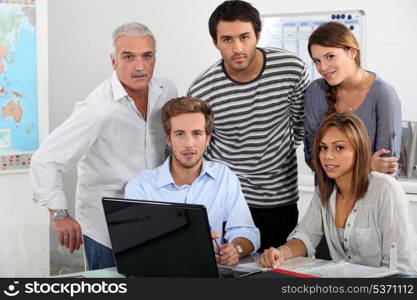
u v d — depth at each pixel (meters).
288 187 2.68
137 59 2.35
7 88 2.98
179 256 1.72
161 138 2.59
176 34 4.31
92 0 4.53
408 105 3.84
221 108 2.56
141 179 2.23
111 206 1.83
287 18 4.05
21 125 3.05
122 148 2.48
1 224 3.04
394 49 3.84
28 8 3.03
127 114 2.45
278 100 2.53
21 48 3.02
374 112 2.39
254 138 2.57
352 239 2.09
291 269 1.87
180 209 1.68
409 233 2.03
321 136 2.08
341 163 2.05
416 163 3.52
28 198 3.13
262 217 2.65
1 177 3.03
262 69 2.50
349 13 3.91
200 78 2.59
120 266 1.88
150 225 1.76
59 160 2.38
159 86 2.55
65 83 4.69
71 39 4.63
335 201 2.14
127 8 4.43
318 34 2.34
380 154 2.34
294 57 2.52
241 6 2.34
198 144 2.12
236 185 2.27
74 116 2.40
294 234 2.21
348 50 2.34
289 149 2.66
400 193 2.05
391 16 3.82
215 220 2.21
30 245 2.34
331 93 2.44
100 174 2.51
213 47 4.21
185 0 4.26
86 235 2.60
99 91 2.45
